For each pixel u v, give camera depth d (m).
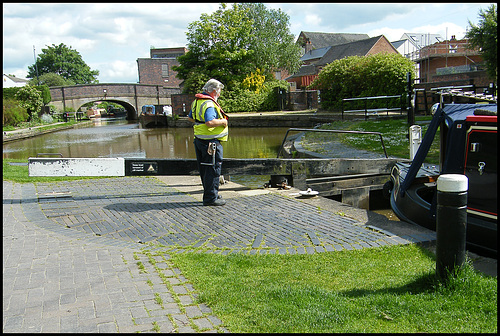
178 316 3.04
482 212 4.68
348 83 31.31
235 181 10.61
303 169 7.98
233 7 43.84
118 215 6.04
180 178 9.12
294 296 3.28
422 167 7.11
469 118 4.73
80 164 7.02
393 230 5.20
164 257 4.32
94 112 74.00
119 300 3.30
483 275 3.73
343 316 2.96
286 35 53.28
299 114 32.56
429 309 3.05
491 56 21.33
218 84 6.45
